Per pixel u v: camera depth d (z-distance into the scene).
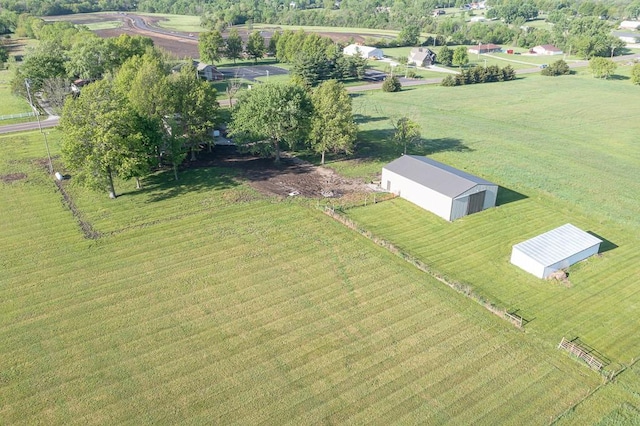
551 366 33.84
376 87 128.62
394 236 50.62
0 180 62.53
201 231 50.56
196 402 30.38
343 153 75.00
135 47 113.69
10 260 44.84
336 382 32.12
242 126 66.88
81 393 30.80
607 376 32.91
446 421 29.50
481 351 35.03
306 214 54.72
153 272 43.44
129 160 55.12
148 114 65.25
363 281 42.81
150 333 36.06
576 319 38.56
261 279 42.72
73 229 50.69
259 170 67.56
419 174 58.22
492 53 194.12
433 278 43.50
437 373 33.03
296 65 127.38
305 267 44.62
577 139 86.44
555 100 116.44
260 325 37.16
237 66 155.88
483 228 52.75
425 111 104.31
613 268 45.62
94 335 35.72
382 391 31.52
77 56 100.12
